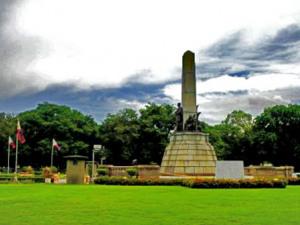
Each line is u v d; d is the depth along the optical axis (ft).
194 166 156.87
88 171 194.08
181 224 49.32
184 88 166.20
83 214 57.36
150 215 56.70
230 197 83.61
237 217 55.11
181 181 127.54
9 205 67.82
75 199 77.92
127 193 92.68
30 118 328.49
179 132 162.09
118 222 50.70
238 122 327.06
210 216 55.93
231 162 129.80
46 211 60.34
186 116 164.14
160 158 309.42
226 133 321.93
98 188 110.01
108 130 319.47
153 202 73.05
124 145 311.68
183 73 167.32
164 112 308.19
